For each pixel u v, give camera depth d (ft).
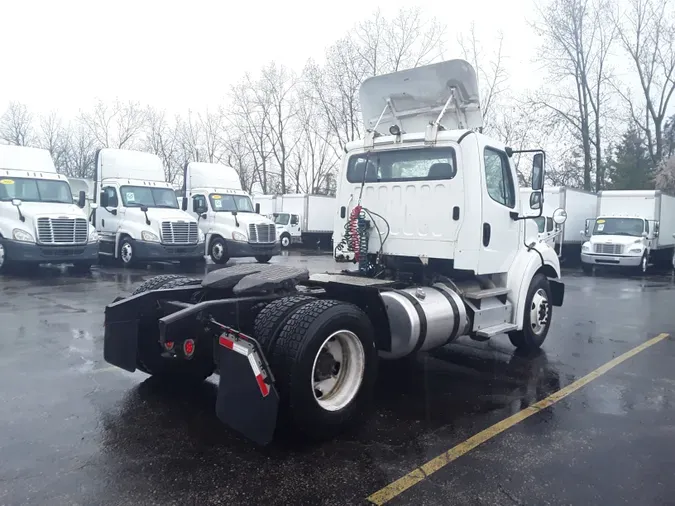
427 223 19.63
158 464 11.98
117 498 10.52
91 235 48.37
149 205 56.13
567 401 16.76
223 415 13.17
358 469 11.94
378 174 21.02
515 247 21.86
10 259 44.75
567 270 68.80
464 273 20.38
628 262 62.75
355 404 14.34
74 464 11.87
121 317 16.46
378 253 20.76
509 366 20.71
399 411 15.66
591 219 71.92
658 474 11.97
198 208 61.72
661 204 67.67
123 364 16.51
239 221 59.62
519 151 21.27
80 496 10.56
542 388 18.03
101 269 52.60
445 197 19.24
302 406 12.94
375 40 117.50
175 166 153.38
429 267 20.39
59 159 161.58
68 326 25.40
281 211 100.99
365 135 21.56
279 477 11.50
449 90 20.62
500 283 21.62
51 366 19.08
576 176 116.16
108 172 56.95
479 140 19.06
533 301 22.66
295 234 96.89
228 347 13.20
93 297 34.37
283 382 12.90
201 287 17.04
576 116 113.70
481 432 14.16
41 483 11.03
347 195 21.98
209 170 64.03
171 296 17.10
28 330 24.47
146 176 58.65
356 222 20.61
